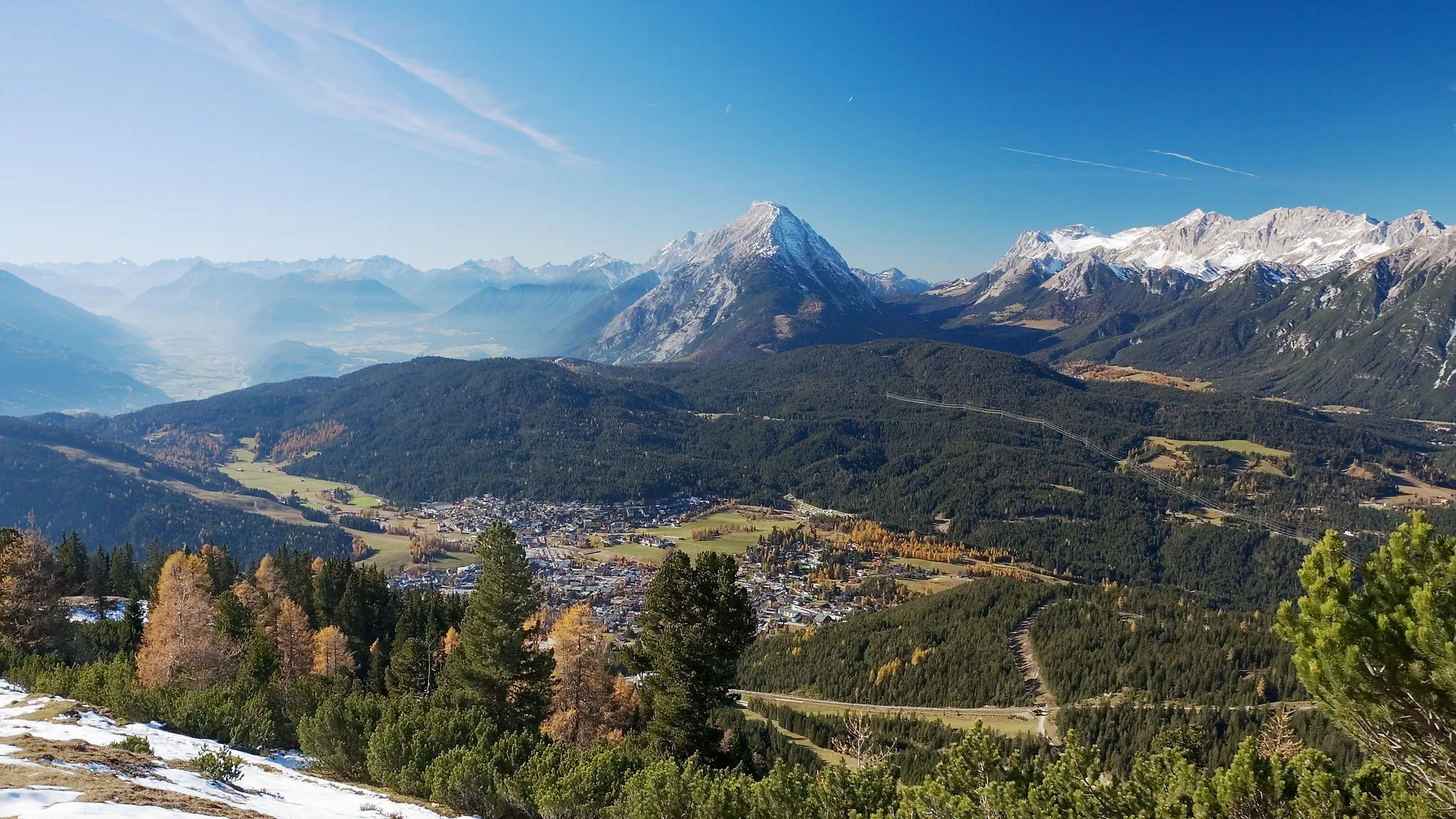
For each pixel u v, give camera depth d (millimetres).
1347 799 16156
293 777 29484
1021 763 21656
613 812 26531
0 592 60719
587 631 62438
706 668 42750
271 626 72875
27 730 29328
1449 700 13281
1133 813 18359
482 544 50875
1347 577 14844
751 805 23359
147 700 36656
